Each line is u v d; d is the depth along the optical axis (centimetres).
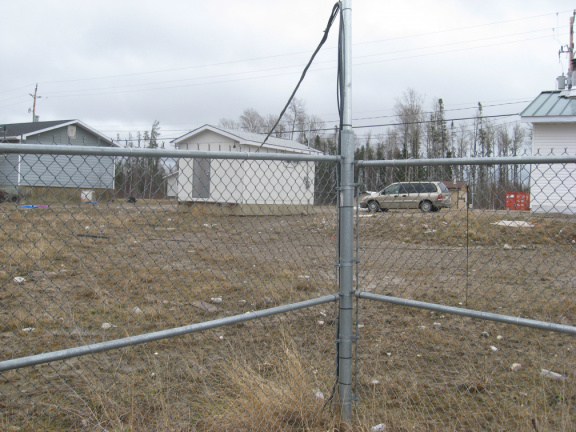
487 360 418
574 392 336
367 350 444
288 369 334
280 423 297
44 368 382
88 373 370
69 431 280
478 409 329
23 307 534
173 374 368
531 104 1820
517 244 857
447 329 508
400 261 845
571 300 580
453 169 345
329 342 458
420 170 356
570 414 308
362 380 375
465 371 393
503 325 514
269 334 468
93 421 295
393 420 307
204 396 323
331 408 313
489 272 755
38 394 335
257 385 318
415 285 696
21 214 286
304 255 796
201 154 257
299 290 640
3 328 458
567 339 467
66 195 264
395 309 578
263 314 279
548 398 336
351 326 309
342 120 308
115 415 295
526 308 566
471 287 682
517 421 303
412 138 4475
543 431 281
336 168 315
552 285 667
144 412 306
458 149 4622
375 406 329
